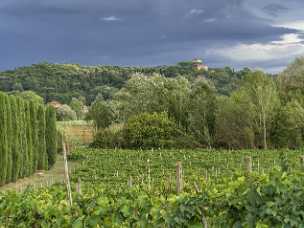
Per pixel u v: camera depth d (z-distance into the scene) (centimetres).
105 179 3088
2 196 1018
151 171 3481
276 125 5100
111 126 6081
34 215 953
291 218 708
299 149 4600
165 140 5422
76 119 9138
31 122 3897
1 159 3128
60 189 1209
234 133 5259
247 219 714
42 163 4056
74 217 910
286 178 734
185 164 3856
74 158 4734
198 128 5456
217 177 2639
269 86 5169
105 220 877
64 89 12000
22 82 12044
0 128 3148
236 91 5472
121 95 6512
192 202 784
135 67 12912
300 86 5609
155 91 6216
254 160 3794
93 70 12975
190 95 5791
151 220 848
